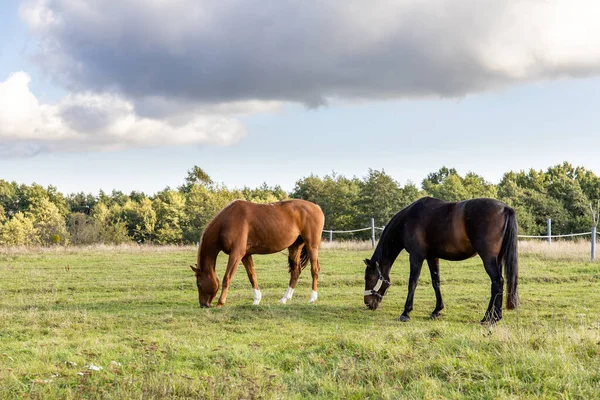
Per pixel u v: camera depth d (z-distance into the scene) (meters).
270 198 80.31
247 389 5.51
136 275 16.86
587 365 5.88
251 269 12.43
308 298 13.06
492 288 9.56
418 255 10.36
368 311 11.11
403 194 48.41
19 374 6.22
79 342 7.97
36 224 65.38
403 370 6.01
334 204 58.72
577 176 78.19
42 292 13.98
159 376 5.88
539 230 49.41
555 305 11.16
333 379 5.96
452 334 7.72
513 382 5.46
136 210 74.25
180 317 10.19
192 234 63.38
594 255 18.59
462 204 9.99
